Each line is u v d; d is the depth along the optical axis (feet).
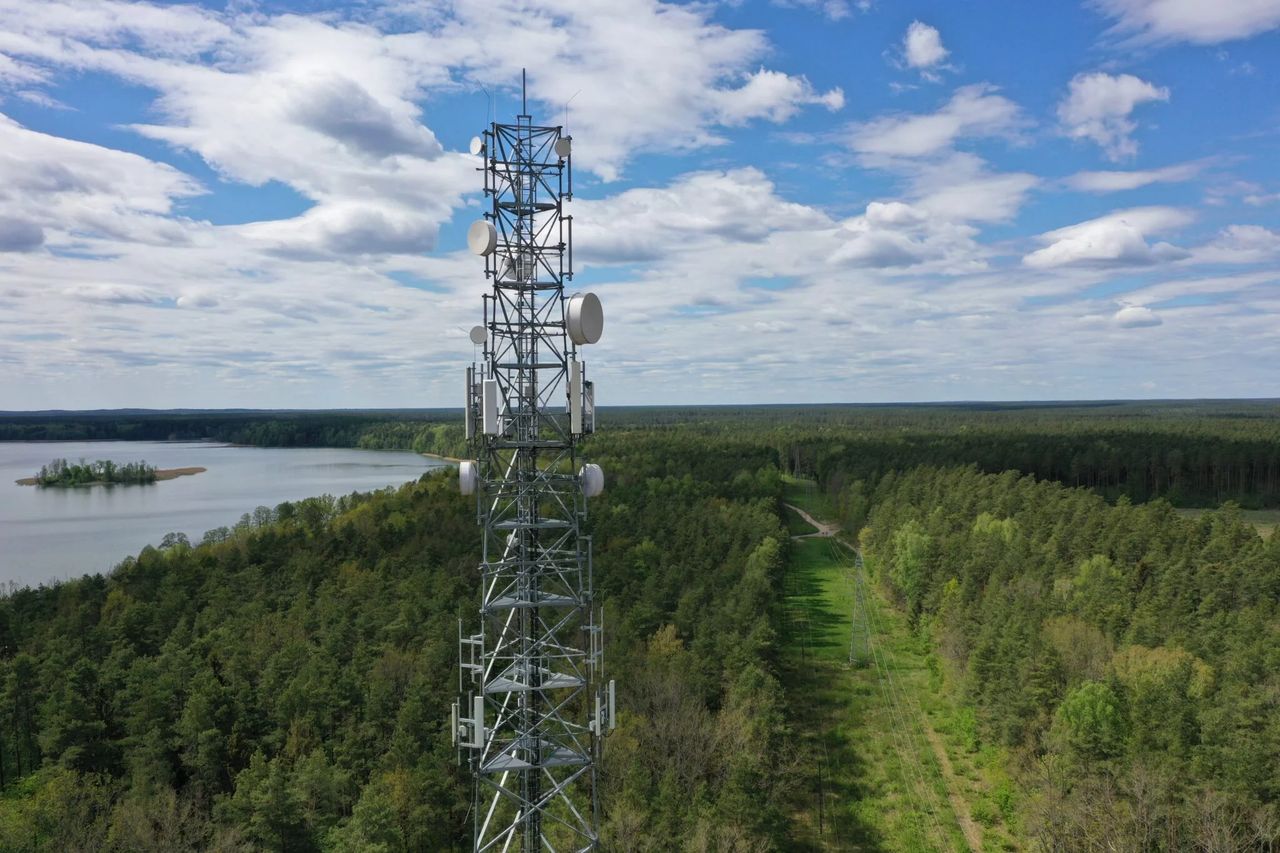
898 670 235.61
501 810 134.41
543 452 95.61
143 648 221.66
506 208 86.53
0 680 187.11
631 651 195.42
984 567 256.93
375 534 317.01
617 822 130.62
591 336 86.33
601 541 303.27
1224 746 139.44
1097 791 140.67
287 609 245.45
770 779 155.84
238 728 166.81
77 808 142.31
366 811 130.82
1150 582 242.17
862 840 154.61
